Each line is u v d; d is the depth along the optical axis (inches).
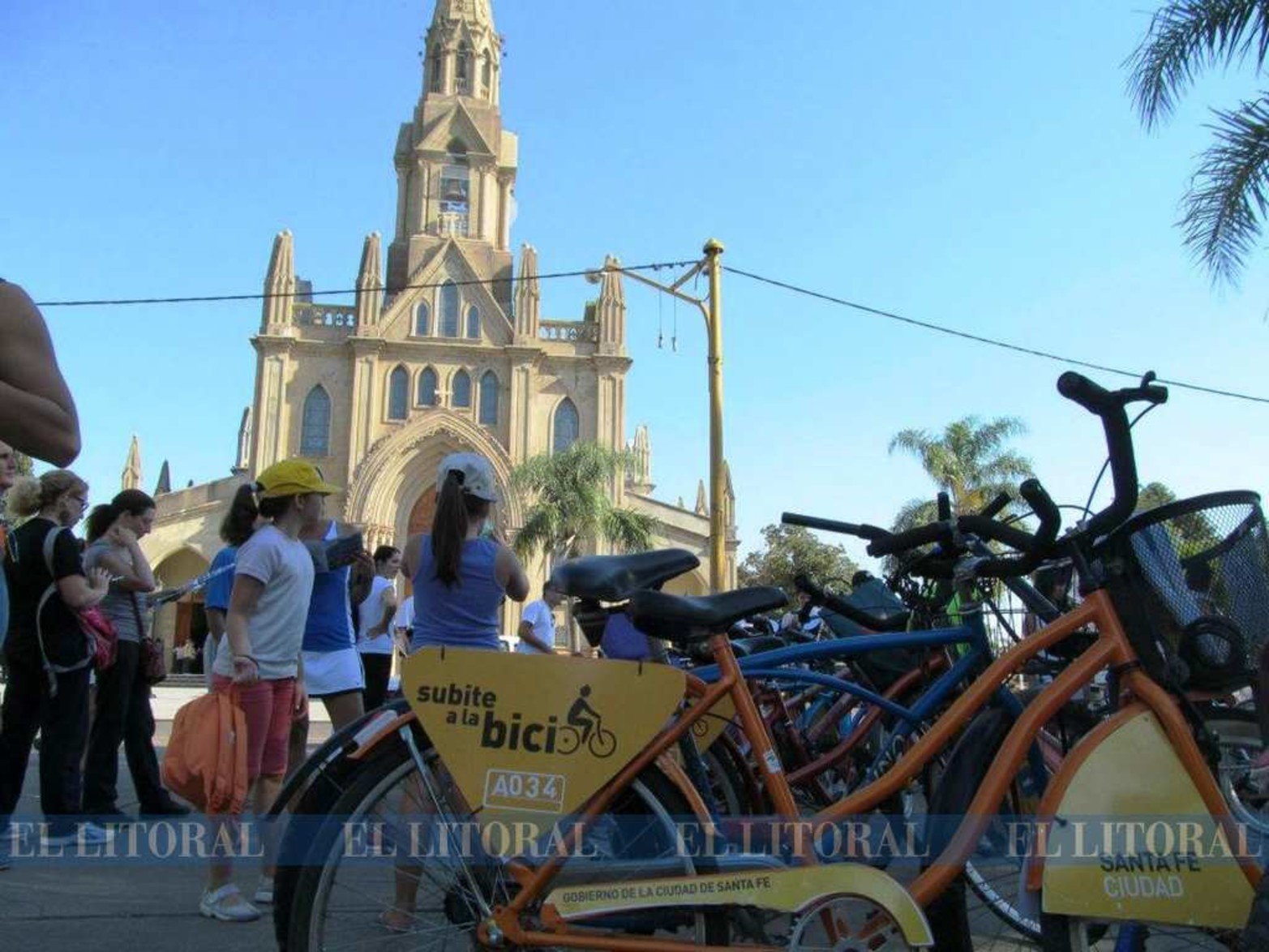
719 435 740.7
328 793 125.5
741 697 131.0
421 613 197.2
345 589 274.7
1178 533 132.8
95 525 300.7
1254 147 402.0
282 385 1878.7
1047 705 127.0
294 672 219.5
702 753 146.2
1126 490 127.3
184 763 186.4
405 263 2127.2
